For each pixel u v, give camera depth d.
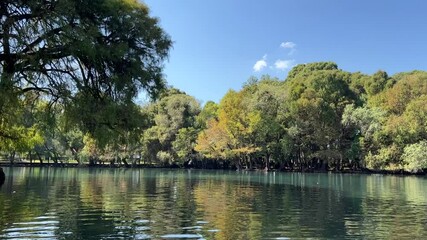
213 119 75.31
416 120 58.16
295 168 71.44
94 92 17.39
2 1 15.08
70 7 15.36
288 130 66.31
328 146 66.94
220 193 25.69
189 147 77.44
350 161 68.69
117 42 17.28
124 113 17.56
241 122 70.00
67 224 13.72
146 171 62.94
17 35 14.69
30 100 17.97
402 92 66.19
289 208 18.58
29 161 82.75
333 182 38.78
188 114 85.62
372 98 75.38
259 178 44.88
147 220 14.76
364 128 64.75
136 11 17.50
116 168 75.56
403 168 58.31
